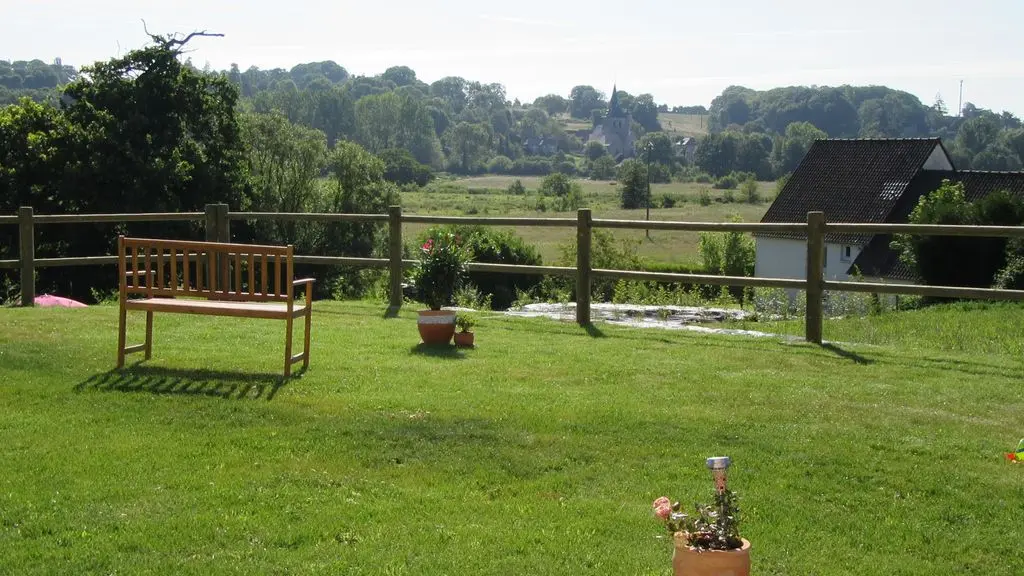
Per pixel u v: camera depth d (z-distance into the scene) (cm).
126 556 448
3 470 555
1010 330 1286
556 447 616
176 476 550
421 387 766
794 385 802
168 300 837
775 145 15462
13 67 13175
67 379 764
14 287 1919
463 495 535
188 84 3419
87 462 571
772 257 4353
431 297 962
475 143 17388
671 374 838
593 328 1080
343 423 655
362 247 4744
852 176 4288
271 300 793
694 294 1711
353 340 966
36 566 436
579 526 493
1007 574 455
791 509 525
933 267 2141
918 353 953
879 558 468
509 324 1098
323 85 18150
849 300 1678
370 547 463
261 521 490
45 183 3114
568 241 4319
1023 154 13062
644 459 600
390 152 13800
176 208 3152
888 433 664
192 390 736
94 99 3312
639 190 10100
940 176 4125
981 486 563
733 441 639
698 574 378
